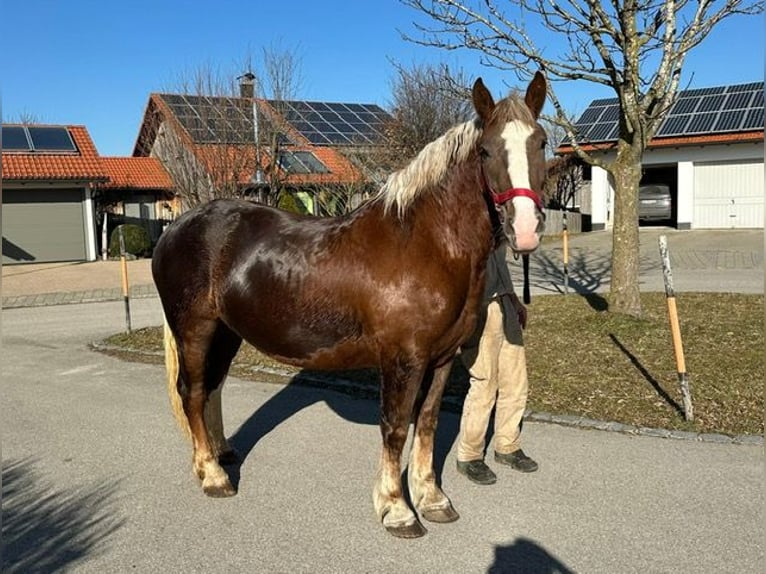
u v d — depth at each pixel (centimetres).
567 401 540
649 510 360
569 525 348
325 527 354
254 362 731
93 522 363
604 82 741
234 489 397
